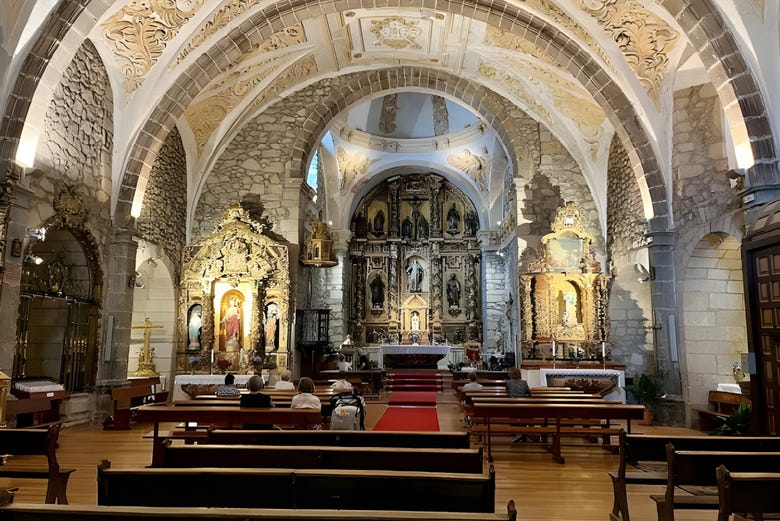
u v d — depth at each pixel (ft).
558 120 53.88
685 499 15.23
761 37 29.73
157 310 51.67
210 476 12.05
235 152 56.65
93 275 39.32
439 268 89.04
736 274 38.45
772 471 15.07
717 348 37.93
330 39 49.85
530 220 54.70
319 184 79.92
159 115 41.70
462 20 46.09
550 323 50.60
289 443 19.10
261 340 51.42
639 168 41.57
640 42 37.76
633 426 38.91
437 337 84.58
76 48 31.65
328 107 57.36
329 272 81.82
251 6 39.75
